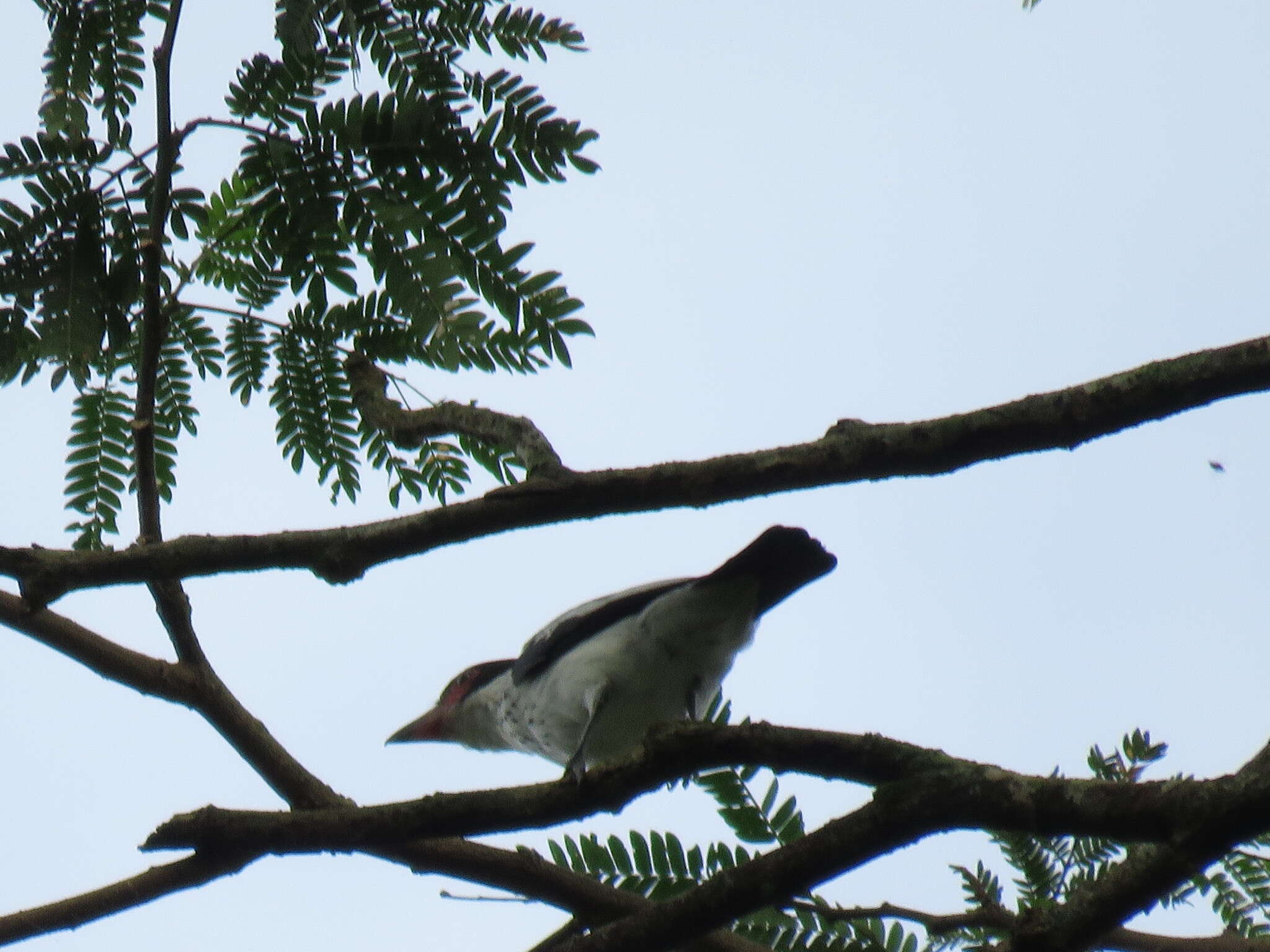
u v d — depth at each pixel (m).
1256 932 6.28
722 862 6.41
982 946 5.50
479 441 7.33
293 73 6.80
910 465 6.10
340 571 6.18
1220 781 5.24
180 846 6.10
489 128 6.75
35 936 6.02
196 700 7.60
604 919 6.48
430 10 6.83
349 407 7.72
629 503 6.20
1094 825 5.34
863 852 5.52
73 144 6.75
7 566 6.09
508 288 6.88
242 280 7.58
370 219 6.87
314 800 7.52
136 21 6.98
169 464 7.77
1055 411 6.05
